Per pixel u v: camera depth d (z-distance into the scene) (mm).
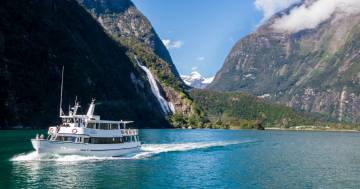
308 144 153125
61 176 58844
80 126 76062
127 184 55312
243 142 145125
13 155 77000
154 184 56000
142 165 71625
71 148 74500
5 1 191625
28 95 171000
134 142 86688
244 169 72312
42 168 64688
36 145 72750
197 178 61438
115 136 80812
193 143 127875
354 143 168500
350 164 84562
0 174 59125
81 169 65062
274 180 62406
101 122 78188
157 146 110438
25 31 192375
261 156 95688
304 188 57219
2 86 161375
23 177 57312
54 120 175375
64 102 186750
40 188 50969
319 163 85688
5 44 176500
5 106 159250
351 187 58469
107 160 75875
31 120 166250
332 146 145875
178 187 54531
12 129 157250
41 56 191750
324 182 61969
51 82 188875
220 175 64812
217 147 115938
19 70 174375
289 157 96188
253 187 56562
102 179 57844
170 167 70812
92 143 76375
